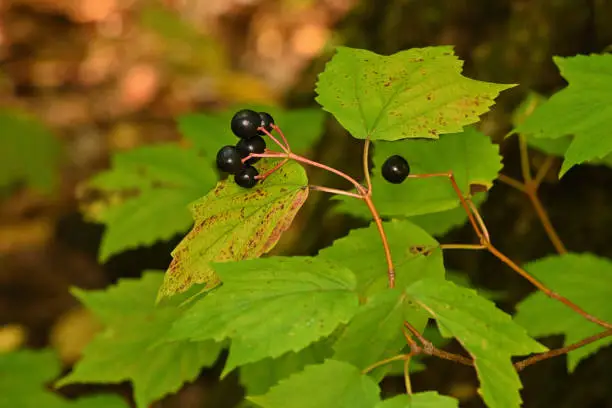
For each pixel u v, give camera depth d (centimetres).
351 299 58
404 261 62
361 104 60
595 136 62
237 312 57
